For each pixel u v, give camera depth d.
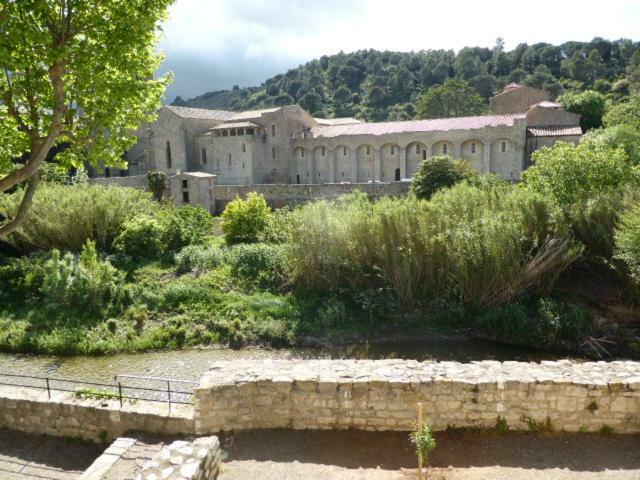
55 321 22.00
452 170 36.78
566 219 22.66
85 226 29.69
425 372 10.63
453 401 10.07
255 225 31.41
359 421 10.33
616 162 25.75
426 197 35.78
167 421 10.81
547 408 9.94
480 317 21.08
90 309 22.73
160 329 21.47
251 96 171.00
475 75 119.06
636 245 17.53
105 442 11.32
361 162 63.31
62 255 28.61
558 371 10.49
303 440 10.12
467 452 9.45
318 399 10.40
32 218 29.03
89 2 13.47
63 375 17.70
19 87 13.52
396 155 60.88
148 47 15.09
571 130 52.88
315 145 65.75
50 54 11.88
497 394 9.98
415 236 22.36
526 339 19.94
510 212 22.36
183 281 25.67
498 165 54.03
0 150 14.92
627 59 107.25
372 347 20.09
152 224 30.00
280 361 11.85
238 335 21.08
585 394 9.82
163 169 70.56
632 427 9.83
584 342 19.28
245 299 23.88
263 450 9.83
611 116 48.94
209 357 19.44
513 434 9.95
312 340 20.81
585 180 25.33
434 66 130.00
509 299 21.64
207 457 8.48
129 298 23.88
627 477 8.55
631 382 9.77
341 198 26.78
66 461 10.82
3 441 11.58
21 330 21.23
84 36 14.32
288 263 24.64
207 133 69.50
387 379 10.26
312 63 169.00
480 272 21.34
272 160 67.50
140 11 13.55
